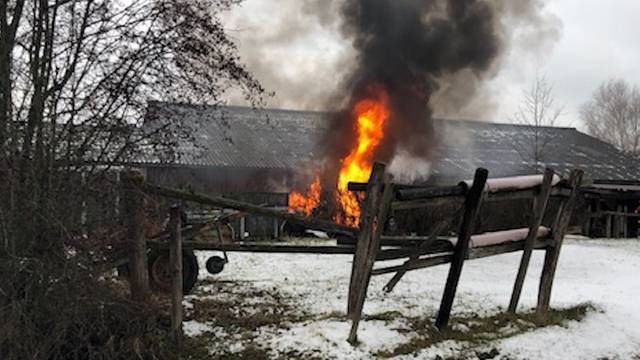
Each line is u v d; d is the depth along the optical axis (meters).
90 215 5.06
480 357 5.86
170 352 5.41
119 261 5.34
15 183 4.61
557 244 7.52
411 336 6.18
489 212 18.00
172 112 7.08
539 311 7.45
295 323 6.59
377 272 6.59
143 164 6.98
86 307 4.70
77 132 5.64
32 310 4.42
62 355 4.72
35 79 5.59
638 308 7.78
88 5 6.25
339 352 5.62
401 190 6.15
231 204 6.01
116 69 6.40
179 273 5.66
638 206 22.06
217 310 7.04
